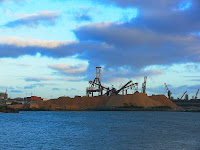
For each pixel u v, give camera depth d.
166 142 51.00
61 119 121.50
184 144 48.72
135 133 66.00
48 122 101.69
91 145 47.28
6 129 72.94
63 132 67.62
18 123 94.88
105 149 43.56
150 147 45.47
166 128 80.44
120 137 58.16
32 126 83.75
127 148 44.47
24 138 55.25
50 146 45.88
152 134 64.00
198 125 93.75
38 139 54.09
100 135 61.66
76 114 176.25
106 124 94.12
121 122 104.50
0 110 183.88
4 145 46.31
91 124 93.69
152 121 112.44
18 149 42.97
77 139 54.72
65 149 43.34
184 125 92.94
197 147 45.66
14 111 188.88
